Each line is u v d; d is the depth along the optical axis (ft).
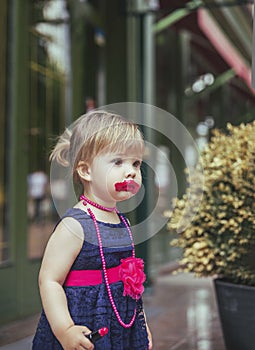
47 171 22.77
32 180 22.00
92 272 8.09
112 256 8.19
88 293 8.00
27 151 21.67
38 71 22.77
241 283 14.46
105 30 27.91
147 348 8.59
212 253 14.39
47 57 23.50
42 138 22.77
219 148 15.05
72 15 25.35
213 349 16.72
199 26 31.42
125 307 8.28
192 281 30.53
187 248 14.96
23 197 21.24
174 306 23.66
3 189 20.52
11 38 21.18
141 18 27.35
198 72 44.39
